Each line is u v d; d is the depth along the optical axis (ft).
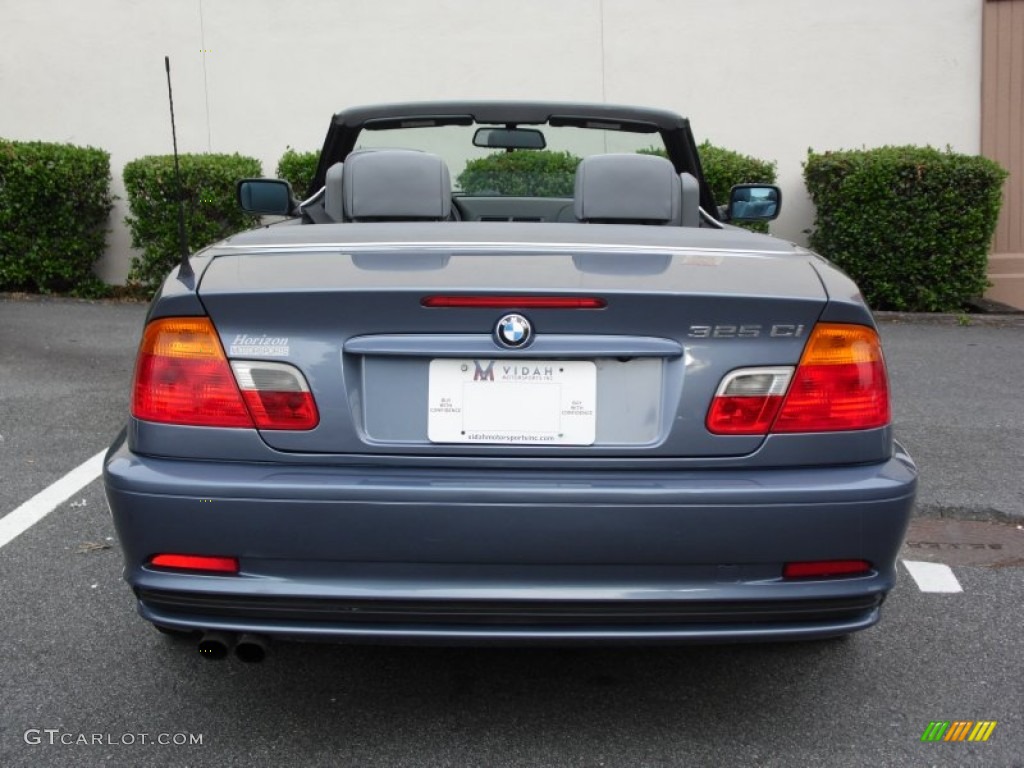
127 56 31.68
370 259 8.68
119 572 12.36
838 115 31.40
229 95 31.86
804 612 8.06
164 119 31.94
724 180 29.55
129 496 7.95
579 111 14.32
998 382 22.39
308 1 31.48
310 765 8.70
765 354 8.05
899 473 8.23
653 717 9.52
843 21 31.01
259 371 7.97
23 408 19.12
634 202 11.60
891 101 31.24
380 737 9.13
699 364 7.99
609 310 7.87
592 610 7.89
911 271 29.66
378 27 31.48
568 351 7.91
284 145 31.99
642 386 8.04
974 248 29.55
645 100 31.53
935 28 30.91
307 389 7.95
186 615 8.13
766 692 10.00
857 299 8.41
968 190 29.19
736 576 8.00
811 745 9.09
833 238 30.14
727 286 8.14
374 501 7.79
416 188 11.44
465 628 7.95
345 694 9.85
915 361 24.32
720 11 31.12
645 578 7.93
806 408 8.09
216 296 7.96
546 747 9.00
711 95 31.45
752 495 7.83
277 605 7.93
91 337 25.34
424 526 7.80
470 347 7.90
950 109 31.22
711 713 9.60
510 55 31.48
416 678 10.17
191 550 7.93
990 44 30.86
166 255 29.86
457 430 8.02
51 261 30.01
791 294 8.08
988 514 14.83
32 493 14.88
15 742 8.95
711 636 8.00
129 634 10.89
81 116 31.94
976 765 8.82
